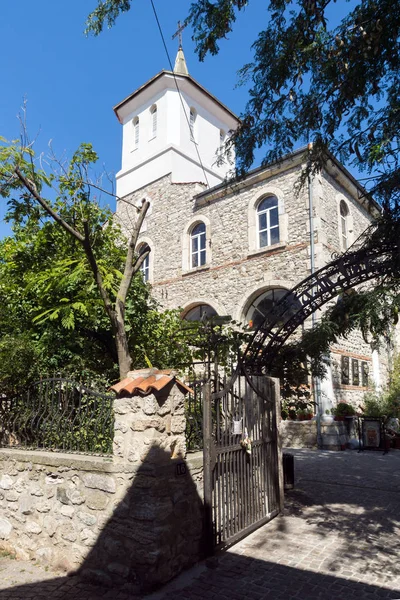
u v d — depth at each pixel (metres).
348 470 8.73
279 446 5.95
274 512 5.55
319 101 5.84
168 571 3.73
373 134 5.38
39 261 7.36
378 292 5.65
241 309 14.12
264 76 6.12
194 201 16.44
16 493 4.62
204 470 4.29
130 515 3.74
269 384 5.98
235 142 6.62
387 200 5.36
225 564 4.14
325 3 5.42
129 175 19.53
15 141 5.27
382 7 4.98
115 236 8.11
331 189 13.80
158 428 3.81
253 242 14.29
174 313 8.19
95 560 3.89
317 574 3.95
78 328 7.01
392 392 14.05
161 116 19.02
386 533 5.00
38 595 3.62
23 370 5.38
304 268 12.95
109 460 4.05
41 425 4.91
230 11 5.70
